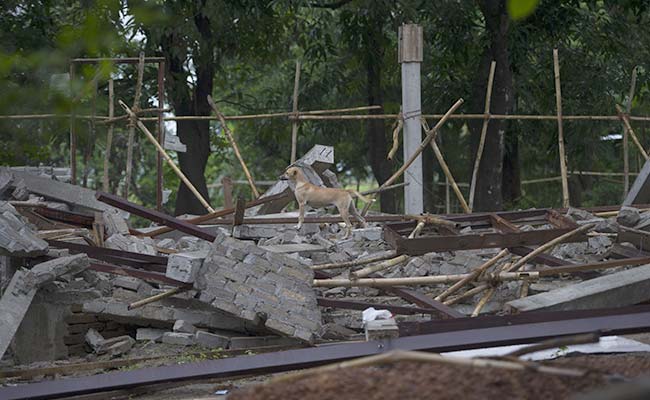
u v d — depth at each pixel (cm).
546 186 3575
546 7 2627
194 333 1184
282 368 855
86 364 1076
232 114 3934
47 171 2011
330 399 516
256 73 3625
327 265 1221
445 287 1323
